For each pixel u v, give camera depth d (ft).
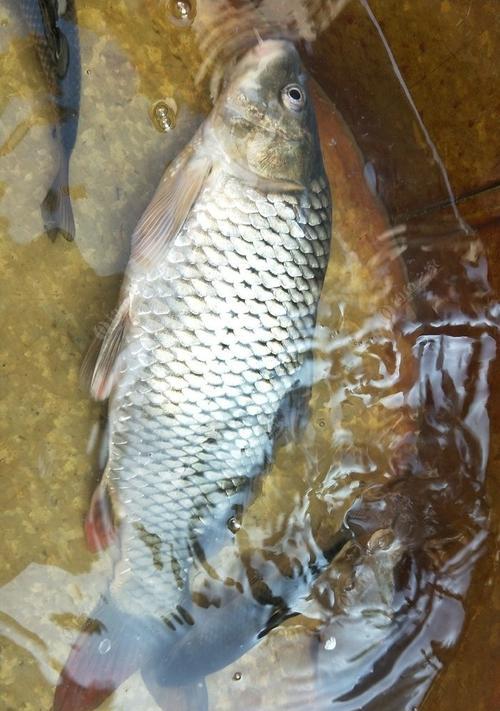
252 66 1.97
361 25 2.12
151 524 1.99
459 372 2.23
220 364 1.97
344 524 2.25
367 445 2.28
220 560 2.12
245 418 2.02
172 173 1.98
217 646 2.08
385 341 2.30
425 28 2.04
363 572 2.22
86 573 2.01
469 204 2.16
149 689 2.02
